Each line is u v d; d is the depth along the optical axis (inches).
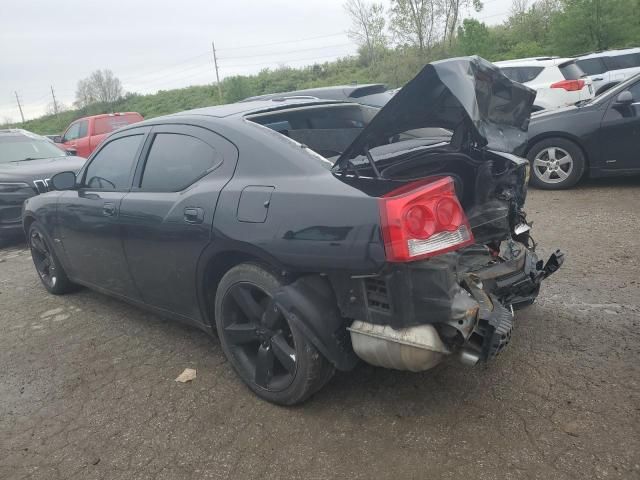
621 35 874.1
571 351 129.8
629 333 135.9
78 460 107.0
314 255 101.6
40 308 194.7
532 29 1411.2
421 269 93.4
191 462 103.3
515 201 133.6
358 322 102.5
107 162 163.8
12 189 292.2
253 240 110.3
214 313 132.5
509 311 110.7
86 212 162.2
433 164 123.4
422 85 101.3
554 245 207.8
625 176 311.9
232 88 1566.2
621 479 89.0
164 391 129.5
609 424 102.4
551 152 293.7
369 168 112.5
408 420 109.2
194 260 126.6
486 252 127.3
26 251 292.5
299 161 111.6
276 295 108.9
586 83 427.5
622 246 199.2
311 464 99.5
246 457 103.2
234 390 127.1
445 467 95.3
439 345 95.4
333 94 285.4
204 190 123.6
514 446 98.8
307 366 108.5
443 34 1370.6
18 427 120.3
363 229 95.0
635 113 269.6
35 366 149.3
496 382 119.5
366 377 125.9
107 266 161.5
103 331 168.6
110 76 2362.2
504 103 117.8
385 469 96.3
